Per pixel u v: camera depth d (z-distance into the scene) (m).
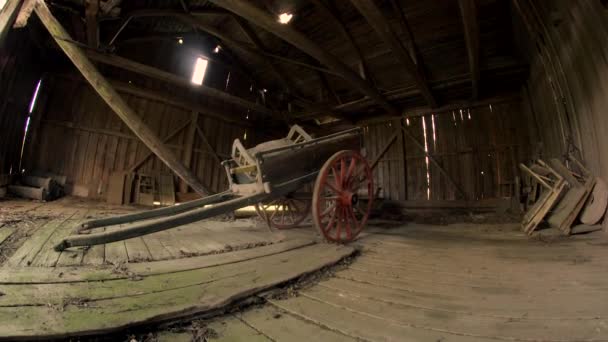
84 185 7.34
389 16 6.68
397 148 9.23
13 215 3.95
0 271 1.67
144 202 7.74
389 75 8.38
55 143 7.09
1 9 4.16
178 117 9.09
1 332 0.96
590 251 2.73
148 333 1.17
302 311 1.41
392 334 1.15
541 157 6.04
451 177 8.09
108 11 4.96
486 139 7.71
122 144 8.00
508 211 6.80
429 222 6.34
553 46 4.74
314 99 10.50
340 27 7.14
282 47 8.48
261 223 4.89
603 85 3.44
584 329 1.17
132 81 8.16
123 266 1.91
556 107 5.08
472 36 4.88
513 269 2.20
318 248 2.81
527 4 4.95
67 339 1.04
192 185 5.17
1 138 5.75
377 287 1.80
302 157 3.54
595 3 3.28
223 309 1.41
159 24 7.56
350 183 3.59
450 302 1.52
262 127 11.48
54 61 7.15
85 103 7.57
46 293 1.37
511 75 6.81
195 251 2.49
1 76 5.33
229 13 7.18
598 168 3.70
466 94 7.93
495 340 1.10
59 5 4.96
